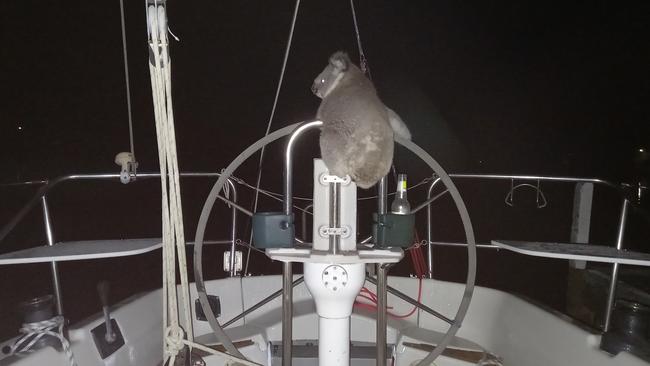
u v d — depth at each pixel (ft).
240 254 10.63
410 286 10.43
